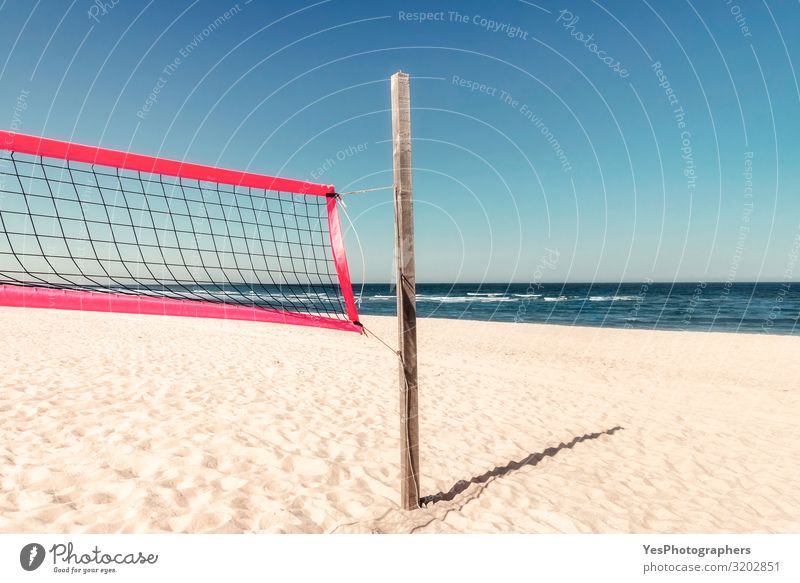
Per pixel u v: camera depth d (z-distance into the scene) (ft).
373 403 16.33
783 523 9.66
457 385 21.13
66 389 15.05
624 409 18.70
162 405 13.94
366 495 9.43
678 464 12.72
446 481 10.54
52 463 9.62
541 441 13.87
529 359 31.35
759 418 18.28
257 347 27.76
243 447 11.16
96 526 7.61
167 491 8.70
